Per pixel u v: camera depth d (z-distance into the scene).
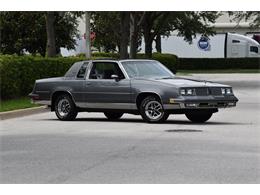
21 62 30.38
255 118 22.52
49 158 13.57
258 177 11.16
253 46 79.62
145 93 20.56
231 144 15.43
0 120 22.83
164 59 58.66
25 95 31.17
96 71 21.72
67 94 22.31
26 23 54.56
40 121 22.28
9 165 12.68
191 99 19.73
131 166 12.43
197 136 17.06
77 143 15.94
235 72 72.31
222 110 26.02
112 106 21.27
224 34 79.94
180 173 11.59
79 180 11.04
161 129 18.89
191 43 74.19
